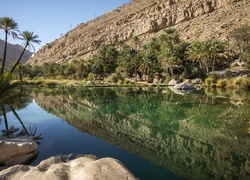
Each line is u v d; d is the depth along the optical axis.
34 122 14.01
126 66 59.66
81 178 3.40
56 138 10.30
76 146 9.09
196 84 42.47
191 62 54.84
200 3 102.56
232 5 91.00
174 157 7.64
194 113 15.59
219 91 30.08
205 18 92.81
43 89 40.69
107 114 16.41
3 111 18.28
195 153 7.96
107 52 72.12
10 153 6.96
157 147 8.78
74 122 13.85
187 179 5.93
